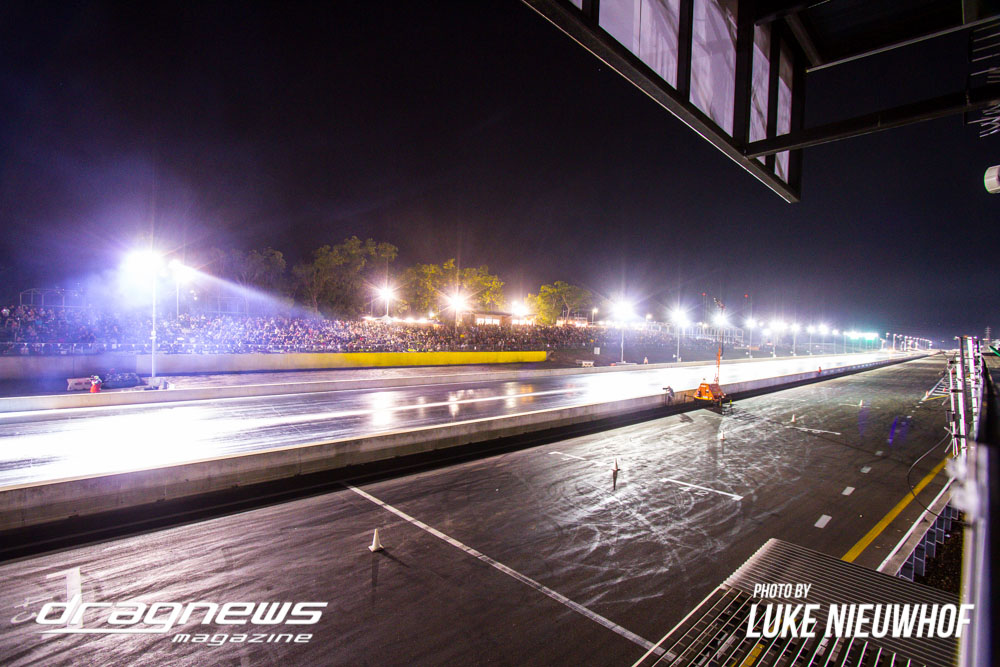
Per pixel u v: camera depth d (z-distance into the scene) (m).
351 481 11.74
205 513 9.69
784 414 23.94
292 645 5.95
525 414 17.03
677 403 24.70
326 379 32.03
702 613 3.64
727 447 16.58
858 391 34.53
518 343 59.09
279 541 8.55
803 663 3.08
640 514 10.17
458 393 27.97
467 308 81.12
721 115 3.25
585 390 30.50
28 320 34.47
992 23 2.93
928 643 3.08
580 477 12.58
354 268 66.69
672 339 89.44
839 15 3.44
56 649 5.83
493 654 5.86
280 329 42.78
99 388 23.89
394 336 48.72
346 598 6.90
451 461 13.66
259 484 11.26
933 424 21.91
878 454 16.19
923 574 7.47
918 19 3.23
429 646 5.97
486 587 7.24
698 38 3.08
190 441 15.48
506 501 10.70
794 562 4.04
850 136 3.19
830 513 10.64
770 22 3.46
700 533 9.33
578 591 7.20
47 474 12.16
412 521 9.52
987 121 3.09
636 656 5.86
